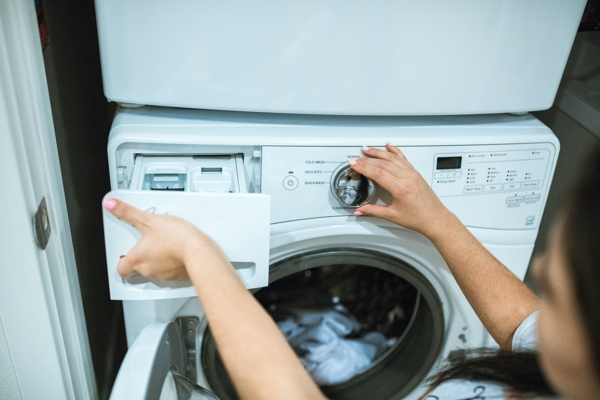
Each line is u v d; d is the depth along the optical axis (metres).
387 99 0.71
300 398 0.47
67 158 0.85
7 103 0.53
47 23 0.76
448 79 0.71
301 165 0.72
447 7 0.66
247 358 0.49
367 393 1.02
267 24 0.64
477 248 0.71
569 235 0.30
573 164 1.03
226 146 0.71
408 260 0.85
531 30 0.70
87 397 0.79
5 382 0.72
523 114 0.85
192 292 0.64
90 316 1.00
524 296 0.68
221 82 0.68
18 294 0.63
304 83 0.69
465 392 0.52
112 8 0.62
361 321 1.17
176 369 0.73
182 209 0.59
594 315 0.29
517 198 0.81
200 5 0.62
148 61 0.66
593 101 0.99
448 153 0.75
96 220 1.07
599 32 0.99
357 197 0.74
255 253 0.62
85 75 1.00
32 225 0.60
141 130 0.69
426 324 0.96
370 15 0.65
